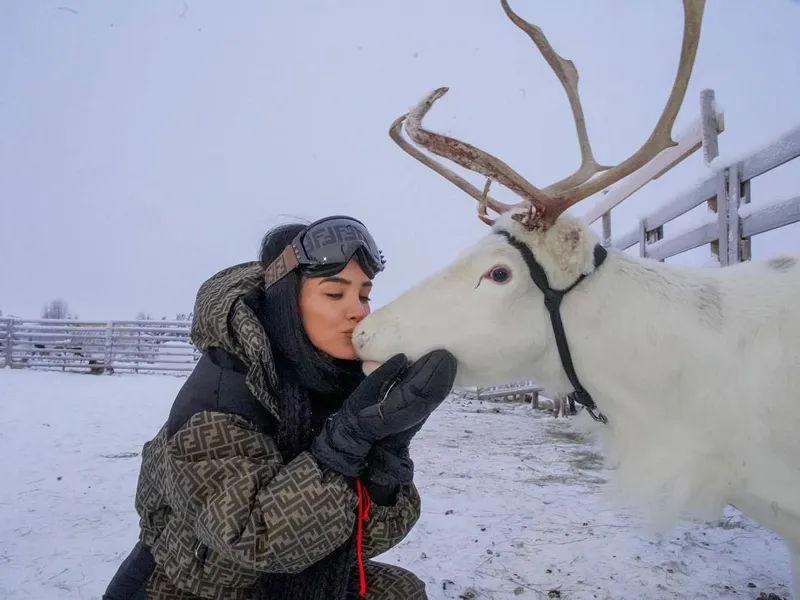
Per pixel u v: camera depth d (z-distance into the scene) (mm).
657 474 1965
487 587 2873
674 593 2756
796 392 1818
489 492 4527
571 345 2033
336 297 1701
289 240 1850
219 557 1537
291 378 1689
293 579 1579
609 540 3416
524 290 2012
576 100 2041
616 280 2021
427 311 1984
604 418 2119
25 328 17109
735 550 3223
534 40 2039
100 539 3619
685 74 1801
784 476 1842
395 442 1668
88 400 10484
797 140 3305
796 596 2039
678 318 1959
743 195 4004
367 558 1730
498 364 2031
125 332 16594
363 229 1744
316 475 1438
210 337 1618
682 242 5082
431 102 1891
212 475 1434
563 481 4836
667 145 1859
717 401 1887
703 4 1726
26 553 3391
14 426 7695
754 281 2059
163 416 8789
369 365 1940
